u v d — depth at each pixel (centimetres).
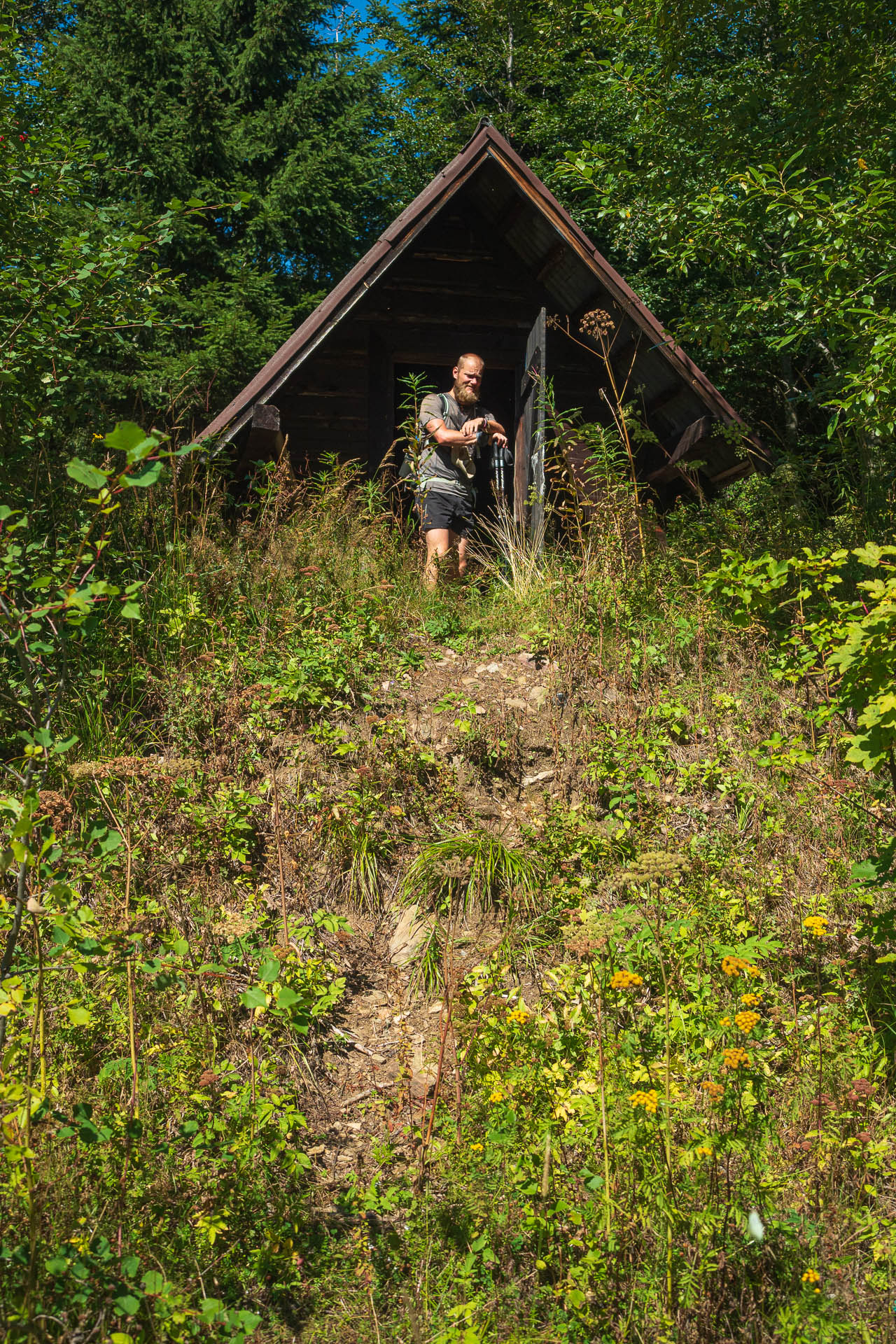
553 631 615
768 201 629
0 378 435
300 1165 338
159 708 535
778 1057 374
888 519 687
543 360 825
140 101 1498
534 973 439
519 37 1673
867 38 629
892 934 373
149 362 1111
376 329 880
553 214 803
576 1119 346
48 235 536
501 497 856
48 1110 284
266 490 702
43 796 339
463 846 477
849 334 587
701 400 821
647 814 501
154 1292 252
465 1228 319
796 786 506
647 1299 285
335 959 443
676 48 744
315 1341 289
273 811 486
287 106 1636
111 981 387
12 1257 259
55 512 559
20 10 582
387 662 598
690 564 667
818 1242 305
